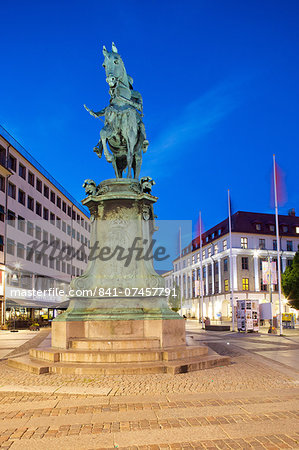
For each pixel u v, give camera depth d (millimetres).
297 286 46156
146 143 12680
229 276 66062
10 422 5238
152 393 6656
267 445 4441
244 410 5715
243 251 66312
